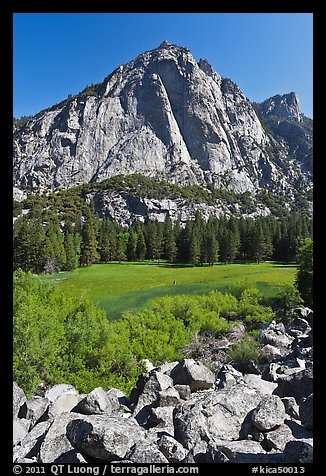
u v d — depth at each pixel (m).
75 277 65.38
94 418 5.76
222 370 11.74
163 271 75.50
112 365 15.91
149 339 19.47
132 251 101.88
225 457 4.93
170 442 5.57
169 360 18.69
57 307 22.03
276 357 16.64
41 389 14.15
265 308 30.16
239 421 6.75
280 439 5.69
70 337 16.81
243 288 34.41
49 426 6.59
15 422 7.49
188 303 27.72
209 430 6.31
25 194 192.00
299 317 27.89
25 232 70.06
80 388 14.24
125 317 23.23
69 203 163.75
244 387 7.96
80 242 90.38
